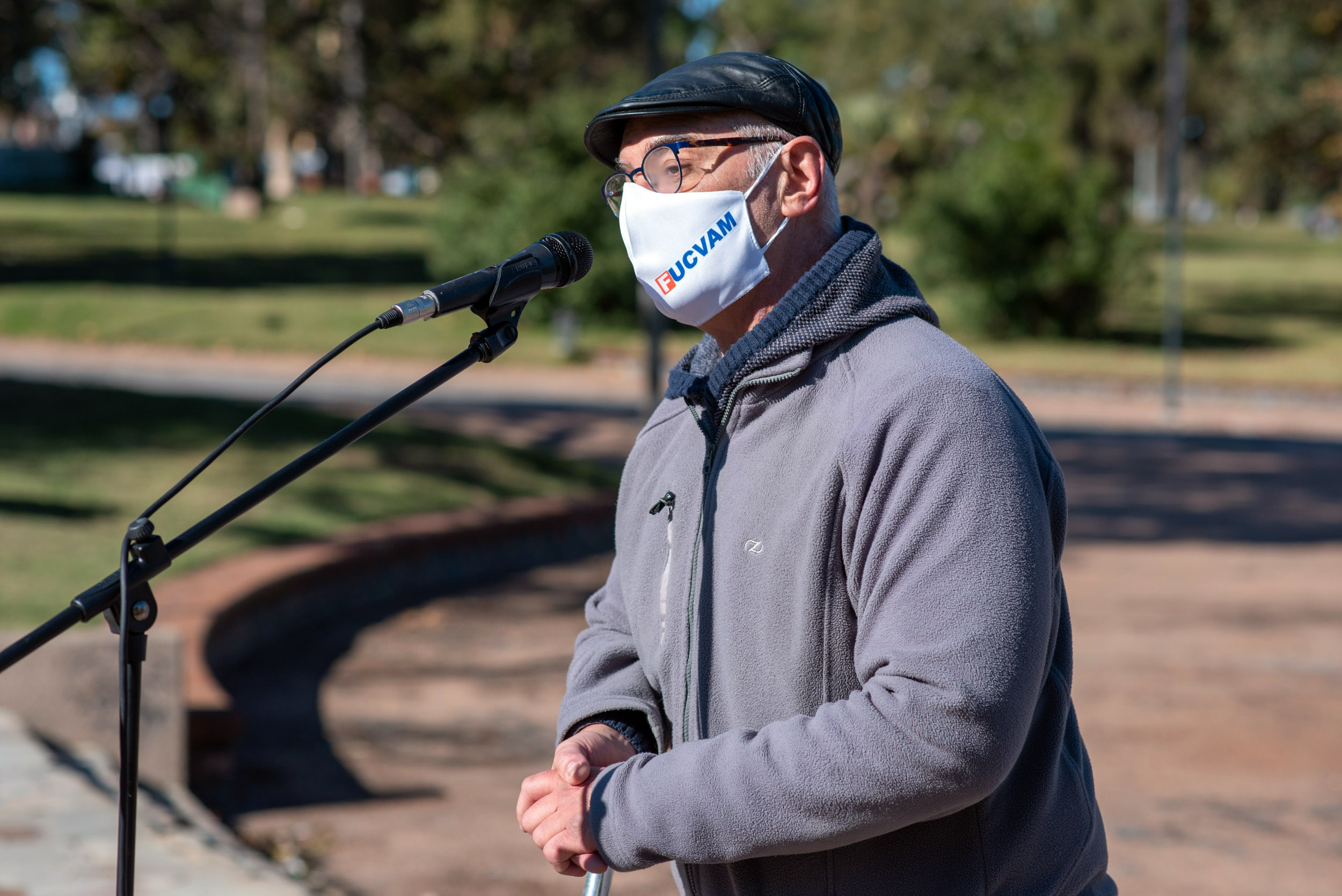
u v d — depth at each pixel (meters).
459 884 5.27
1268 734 7.47
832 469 1.81
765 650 1.87
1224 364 29.05
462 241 31.09
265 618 9.04
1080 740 2.03
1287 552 13.03
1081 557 12.70
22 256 35.03
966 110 34.12
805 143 1.96
